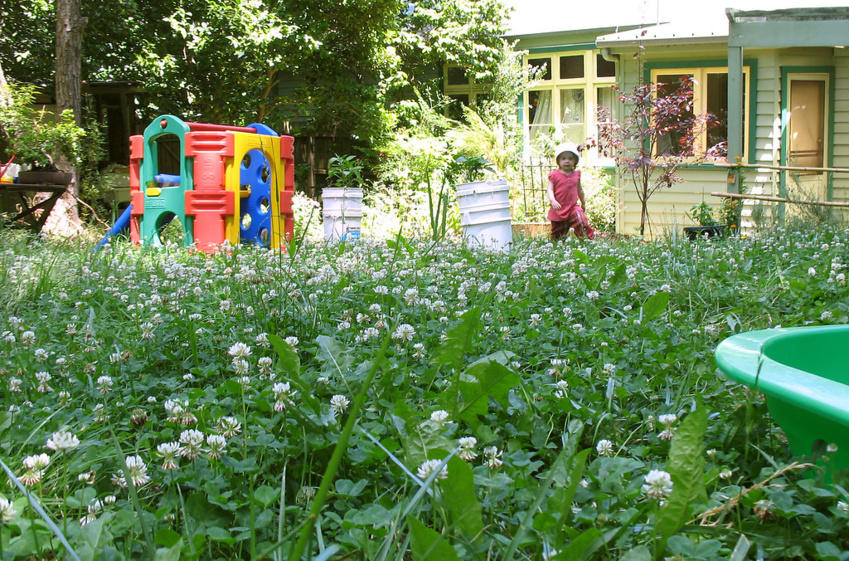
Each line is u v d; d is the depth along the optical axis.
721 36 13.96
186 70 17.81
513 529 1.71
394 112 19.64
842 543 1.68
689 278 4.98
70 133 12.54
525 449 2.26
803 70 14.48
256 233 10.09
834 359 2.44
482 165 14.77
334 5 17.92
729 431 2.20
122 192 16.52
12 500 1.84
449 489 1.55
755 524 1.66
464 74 20.88
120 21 17.89
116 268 5.94
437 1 20.23
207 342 3.36
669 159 13.91
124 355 2.99
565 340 3.48
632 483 1.85
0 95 12.52
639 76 14.43
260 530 1.72
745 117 14.63
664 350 3.26
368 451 1.95
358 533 1.59
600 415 2.44
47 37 18.06
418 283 4.66
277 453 2.07
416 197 16.03
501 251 7.41
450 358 2.35
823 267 5.80
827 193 14.17
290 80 21.38
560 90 19.70
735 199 12.56
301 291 4.11
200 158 9.28
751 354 2.09
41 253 7.14
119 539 1.68
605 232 14.46
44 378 2.78
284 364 2.19
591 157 19.06
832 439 1.83
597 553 1.59
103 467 2.11
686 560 1.48
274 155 10.38
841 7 11.81
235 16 16.56
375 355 2.85
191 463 1.95
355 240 8.59
